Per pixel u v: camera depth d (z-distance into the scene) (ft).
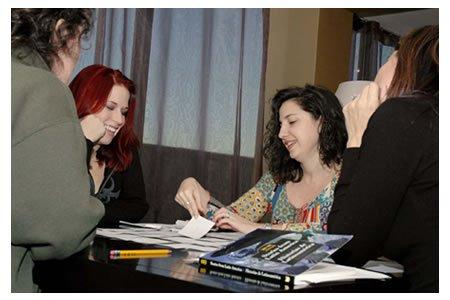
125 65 9.74
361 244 3.52
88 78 6.29
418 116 3.51
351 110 4.14
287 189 6.85
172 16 10.53
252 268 2.90
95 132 4.67
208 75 11.16
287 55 13.20
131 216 6.26
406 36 3.84
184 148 10.78
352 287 3.00
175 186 10.67
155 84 10.31
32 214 2.97
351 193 3.58
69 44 3.59
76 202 3.02
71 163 3.06
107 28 9.46
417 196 3.46
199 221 4.86
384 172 3.48
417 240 3.43
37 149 2.99
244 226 5.40
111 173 6.67
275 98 6.93
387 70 4.17
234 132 11.62
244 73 11.91
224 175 11.47
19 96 3.04
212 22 11.20
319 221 6.09
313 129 6.49
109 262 3.13
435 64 3.64
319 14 12.86
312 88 6.64
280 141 6.88
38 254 3.09
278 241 3.24
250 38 12.00
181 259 3.35
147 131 10.21
